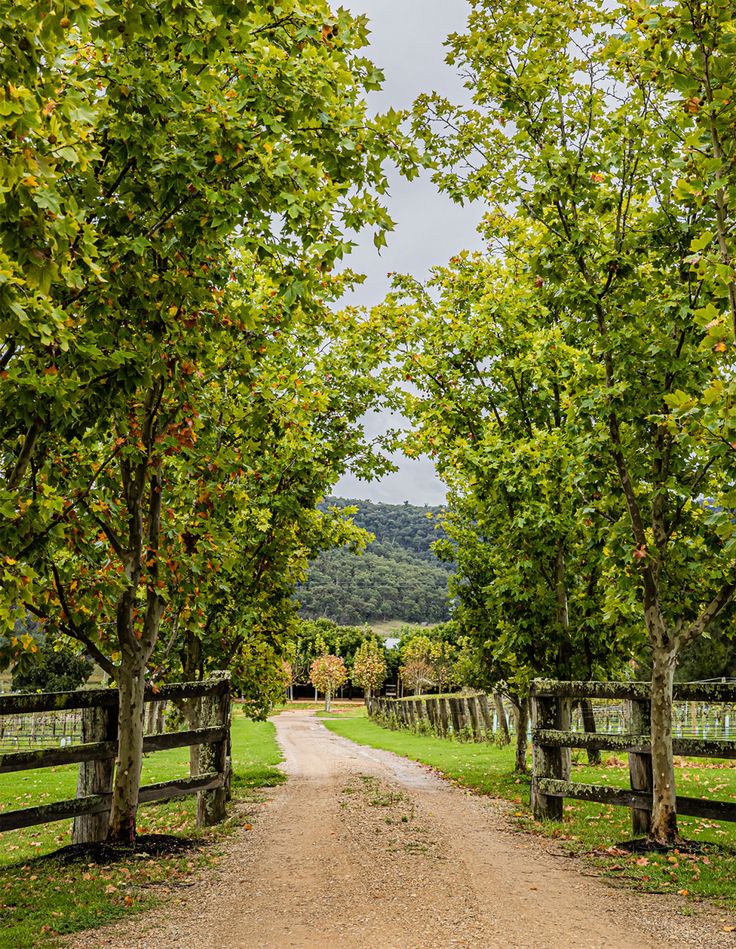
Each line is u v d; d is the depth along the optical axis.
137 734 8.14
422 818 10.48
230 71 5.71
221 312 7.02
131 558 8.17
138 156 5.32
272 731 41.62
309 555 14.79
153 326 6.17
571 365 9.88
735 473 6.23
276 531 12.76
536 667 12.86
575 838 8.70
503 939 5.06
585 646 12.38
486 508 13.06
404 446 14.16
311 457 12.57
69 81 4.37
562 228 8.85
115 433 7.21
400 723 39.53
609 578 10.73
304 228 5.36
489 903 5.99
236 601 12.97
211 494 8.55
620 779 13.85
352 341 13.94
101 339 5.59
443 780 16.09
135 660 8.16
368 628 101.88
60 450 6.92
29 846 9.27
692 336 8.16
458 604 17.06
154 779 16.38
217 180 5.47
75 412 5.68
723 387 5.30
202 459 8.60
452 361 13.29
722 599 8.12
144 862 7.36
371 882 6.76
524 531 11.88
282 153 5.35
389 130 5.32
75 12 3.58
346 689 101.81
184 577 8.27
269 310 9.73
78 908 5.76
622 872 6.96
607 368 8.59
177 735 9.21
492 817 10.54
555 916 5.62
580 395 8.62
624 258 8.07
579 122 8.84
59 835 10.19
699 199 6.10
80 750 7.64
